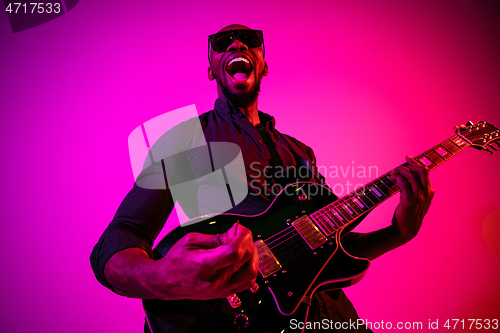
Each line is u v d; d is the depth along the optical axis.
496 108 3.10
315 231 1.15
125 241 0.84
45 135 2.34
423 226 2.72
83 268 2.17
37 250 2.16
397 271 2.56
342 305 1.21
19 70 2.40
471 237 2.72
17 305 2.07
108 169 2.34
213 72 1.66
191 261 0.58
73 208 2.25
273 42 2.90
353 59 2.98
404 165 1.48
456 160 2.89
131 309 2.13
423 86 3.04
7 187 2.22
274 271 1.03
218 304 0.95
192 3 2.79
